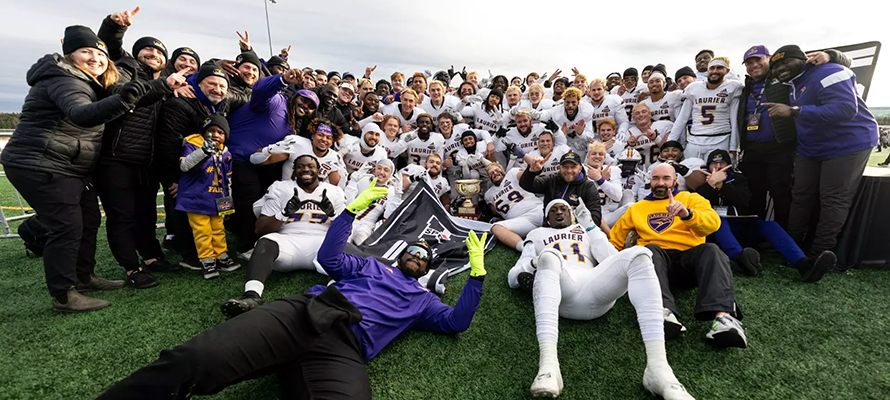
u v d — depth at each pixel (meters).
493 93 6.46
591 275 2.57
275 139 3.96
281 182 3.56
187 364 1.57
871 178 3.48
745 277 3.43
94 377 2.16
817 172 3.63
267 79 3.66
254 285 2.79
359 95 7.30
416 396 2.08
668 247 3.09
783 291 3.17
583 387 2.14
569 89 5.73
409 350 2.45
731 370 2.26
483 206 5.66
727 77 5.38
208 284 3.34
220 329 1.70
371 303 2.29
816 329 2.64
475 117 6.74
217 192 3.40
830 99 3.39
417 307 2.54
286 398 1.89
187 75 4.09
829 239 3.58
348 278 2.49
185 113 3.51
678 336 2.49
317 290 2.35
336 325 1.98
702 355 2.40
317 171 3.48
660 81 5.64
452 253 3.93
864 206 3.52
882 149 16.88
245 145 3.84
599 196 4.35
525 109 5.78
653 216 3.29
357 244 3.82
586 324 2.74
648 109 5.27
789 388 2.12
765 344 2.49
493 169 4.99
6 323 2.66
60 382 2.11
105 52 2.69
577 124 5.70
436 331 2.63
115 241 3.17
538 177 4.17
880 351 2.41
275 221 3.43
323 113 4.84
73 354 2.34
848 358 2.35
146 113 3.19
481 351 2.46
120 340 2.49
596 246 2.97
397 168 6.06
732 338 2.31
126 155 3.10
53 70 2.48
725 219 3.66
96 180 3.08
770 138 3.97
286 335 1.81
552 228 3.20
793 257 3.45
